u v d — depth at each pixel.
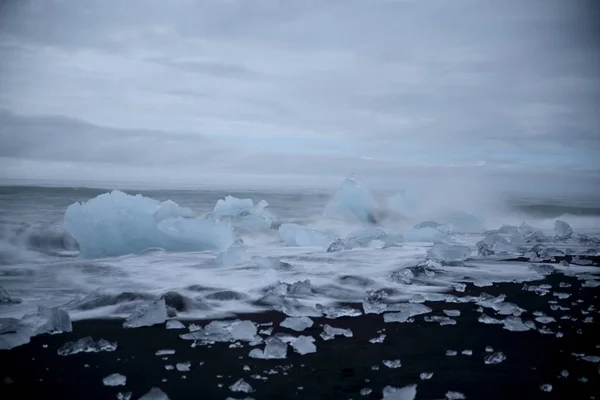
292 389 2.83
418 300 4.97
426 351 3.47
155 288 5.38
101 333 3.84
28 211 13.14
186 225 8.45
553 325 4.12
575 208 16.25
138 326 4.04
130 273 6.38
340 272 6.41
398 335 3.84
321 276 6.03
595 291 5.48
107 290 5.00
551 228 13.09
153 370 3.10
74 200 15.66
